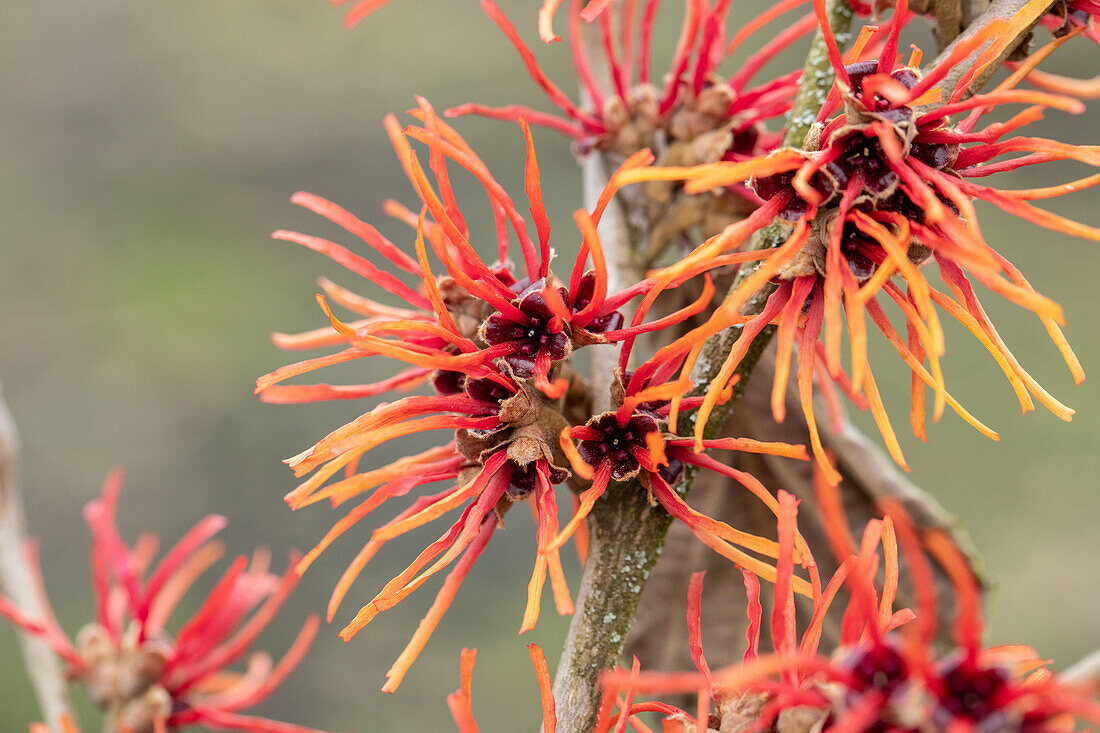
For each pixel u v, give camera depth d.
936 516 0.29
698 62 0.28
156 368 1.02
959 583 0.22
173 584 0.30
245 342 1.04
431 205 0.25
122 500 0.97
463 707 0.24
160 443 1.00
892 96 0.24
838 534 0.23
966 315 0.25
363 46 1.13
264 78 1.13
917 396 0.25
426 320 0.26
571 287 0.25
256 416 1.01
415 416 0.25
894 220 0.24
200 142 1.12
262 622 0.30
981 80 0.26
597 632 0.26
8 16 1.12
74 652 0.30
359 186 1.12
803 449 0.25
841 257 0.24
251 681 0.30
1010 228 0.97
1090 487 0.92
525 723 0.89
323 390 0.26
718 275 0.29
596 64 0.30
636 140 0.29
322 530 0.96
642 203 0.29
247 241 1.09
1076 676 0.24
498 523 0.26
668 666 0.30
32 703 0.87
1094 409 0.93
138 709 0.29
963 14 0.26
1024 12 0.25
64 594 0.96
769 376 0.30
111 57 1.14
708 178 0.24
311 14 1.15
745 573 0.25
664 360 0.25
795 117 0.27
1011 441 0.93
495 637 0.92
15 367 1.02
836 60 0.25
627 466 0.25
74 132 1.12
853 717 0.23
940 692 0.23
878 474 0.29
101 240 1.08
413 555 0.94
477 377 0.25
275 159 1.11
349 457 0.25
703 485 0.30
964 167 0.25
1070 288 0.96
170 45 1.14
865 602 0.23
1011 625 0.89
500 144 1.02
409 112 0.25
